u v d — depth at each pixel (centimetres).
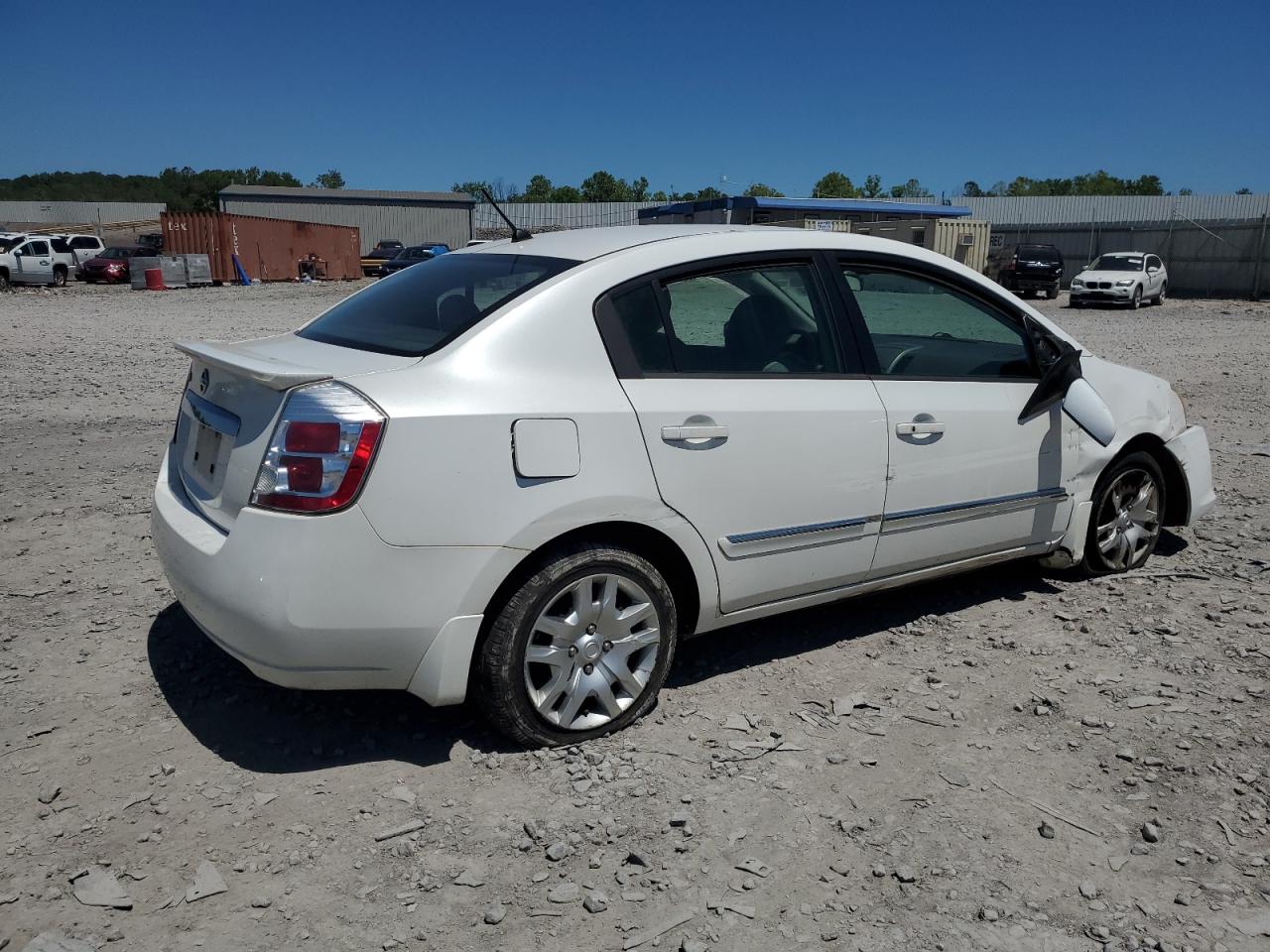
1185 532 584
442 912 257
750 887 269
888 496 395
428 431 297
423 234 5938
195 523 326
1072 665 404
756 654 414
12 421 887
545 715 328
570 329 330
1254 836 293
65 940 244
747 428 354
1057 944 249
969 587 492
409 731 346
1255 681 391
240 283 3925
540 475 312
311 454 290
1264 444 845
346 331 363
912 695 379
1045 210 5781
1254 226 3391
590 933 251
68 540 540
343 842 285
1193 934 253
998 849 286
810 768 327
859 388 388
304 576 289
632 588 338
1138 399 492
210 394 338
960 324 430
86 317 2156
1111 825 298
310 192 5753
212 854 278
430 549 299
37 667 388
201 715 354
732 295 367
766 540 365
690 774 322
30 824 290
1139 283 2945
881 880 273
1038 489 448
